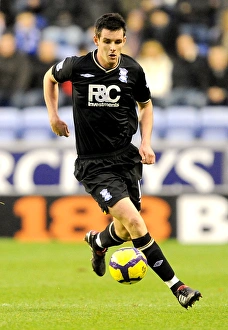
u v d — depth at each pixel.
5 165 46.22
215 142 45.09
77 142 22.05
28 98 53.41
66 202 45.75
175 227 45.31
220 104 53.12
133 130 22.12
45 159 46.00
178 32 57.03
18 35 56.50
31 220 46.09
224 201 44.94
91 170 21.78
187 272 32.22
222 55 54.62
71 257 38.25
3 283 28.75
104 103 21.44
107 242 24.11
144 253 20.39
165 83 53.22
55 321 19.23
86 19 59.84
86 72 21.44
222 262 35.88
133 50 56.41
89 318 19.80
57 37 57.53
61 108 52.44
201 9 60.06
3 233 46.44
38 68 54.28
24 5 60.28
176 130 50.78
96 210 45.47
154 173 45.47
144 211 45.47
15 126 51.19
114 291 26.78
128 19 58.31
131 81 21.56
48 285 28.30
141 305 22.81
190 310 21.42
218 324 18.73
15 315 20.42
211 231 45.03
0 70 54.09
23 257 38.16
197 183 45.19
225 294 25.55
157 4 60.22
